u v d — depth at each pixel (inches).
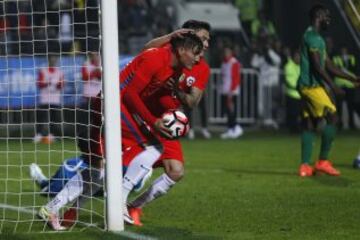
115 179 956.0
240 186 1418.6
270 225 1008.2
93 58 1761.8
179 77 1002.7
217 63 3011.8
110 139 951.0
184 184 1451.8
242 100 3048.7
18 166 1373.0
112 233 941.8
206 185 1435.8
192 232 957.2
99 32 960.9
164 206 1178.0
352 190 1353.3
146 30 3110.2
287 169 1721.2
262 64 3070.9
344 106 3034.0
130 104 973.2
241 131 2770.7
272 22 3304.6
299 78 1567.4
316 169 1588.3
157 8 3230.8
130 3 3196.4
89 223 1011.9
